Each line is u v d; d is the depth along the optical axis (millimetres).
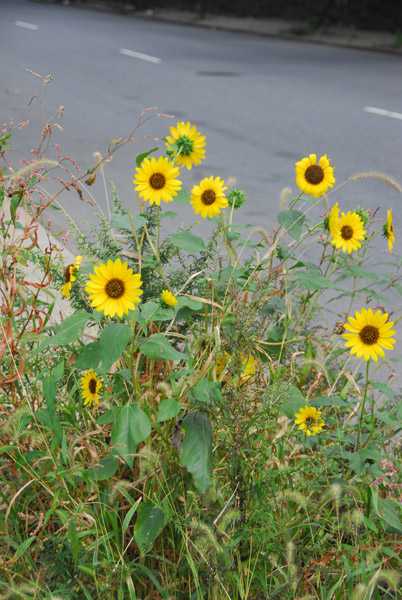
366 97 14477
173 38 23953
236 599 2588
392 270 6488
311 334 3777
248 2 27906
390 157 10414
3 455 3146
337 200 8547
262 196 8602
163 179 3105
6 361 3266
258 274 3535
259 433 3100
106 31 25719
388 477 3211
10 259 3438
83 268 3074
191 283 3539
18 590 2428
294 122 12414
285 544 2822
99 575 2617
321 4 25219
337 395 3639
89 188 8281
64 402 3221
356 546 2771
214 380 3043
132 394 3070
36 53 20344
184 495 2863
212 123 12258
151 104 13680
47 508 2961
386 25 23719
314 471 3062
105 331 2656
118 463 2908
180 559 2732
